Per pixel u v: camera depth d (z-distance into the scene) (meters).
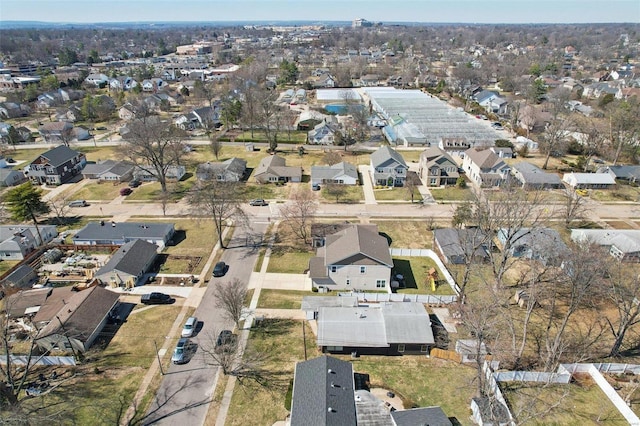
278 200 70.25
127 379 34.75
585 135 92.75
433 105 129.38
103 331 40.38
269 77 182.25
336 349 37.41
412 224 61.72
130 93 155.12
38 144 100.75
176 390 33.69
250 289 46.72
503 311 39.78
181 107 140.25
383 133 107.31
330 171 76.12
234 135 107.44
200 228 60.84
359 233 49.72
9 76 173.00
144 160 82.50
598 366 35.06
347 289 46.97
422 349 37.25
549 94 137.62
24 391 33.31
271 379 34.78
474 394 33.06
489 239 45.03
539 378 34.25
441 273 50.28
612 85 150.50
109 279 47.16
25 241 53.59
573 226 60.91
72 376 34.44
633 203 68.56
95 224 57.78
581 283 36.12
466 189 73.44
